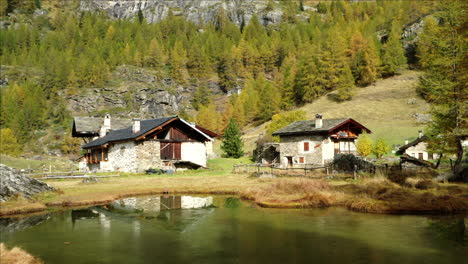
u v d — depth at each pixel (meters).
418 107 84.50
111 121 55.00
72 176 29.59
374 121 80.94
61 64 149.38
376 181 20.08
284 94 118.88
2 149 83.00
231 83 166.12
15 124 105.25
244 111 113.69
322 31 187.62
